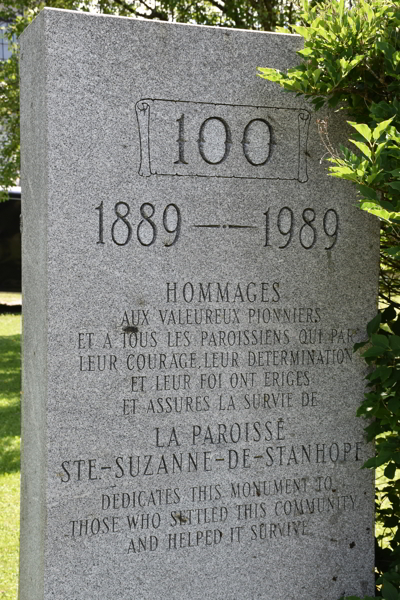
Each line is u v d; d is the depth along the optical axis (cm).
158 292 340
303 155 365
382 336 338
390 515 427
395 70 337
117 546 337
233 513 355
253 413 358
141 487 339
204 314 348
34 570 343
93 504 332
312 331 369
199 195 346
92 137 327
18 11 1222
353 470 379
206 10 1084
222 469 353
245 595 359
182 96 342
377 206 299
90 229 329
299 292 366
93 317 330
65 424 327
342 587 377
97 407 331
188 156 344
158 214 339
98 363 331
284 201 362
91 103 326
